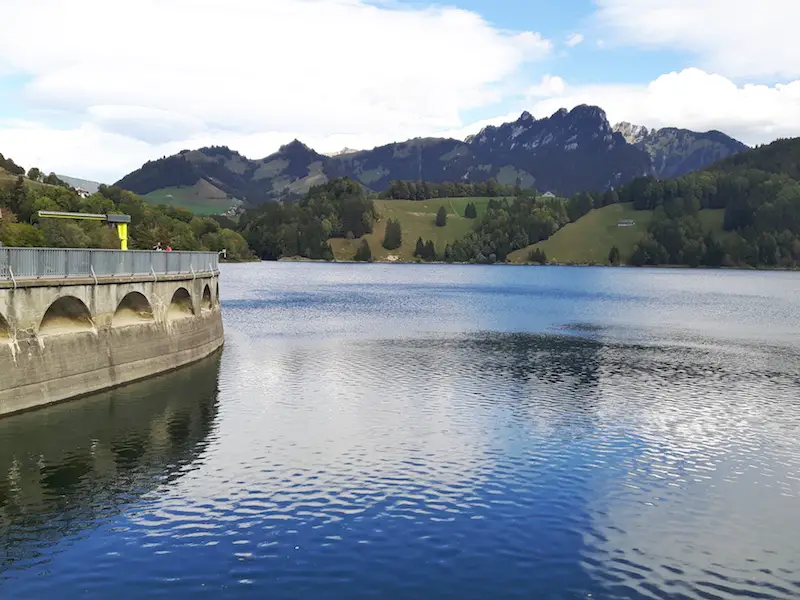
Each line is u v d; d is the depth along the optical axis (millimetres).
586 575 24609
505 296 168250
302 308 123562
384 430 41344
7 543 25656
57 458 34375
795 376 62375
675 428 43375
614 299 161875
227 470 33719
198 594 22578
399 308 127750
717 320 113938
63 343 44438
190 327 62125
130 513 28484
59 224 152875
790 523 29391
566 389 54500
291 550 25719
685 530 28469
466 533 27531
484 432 41375
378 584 23500
